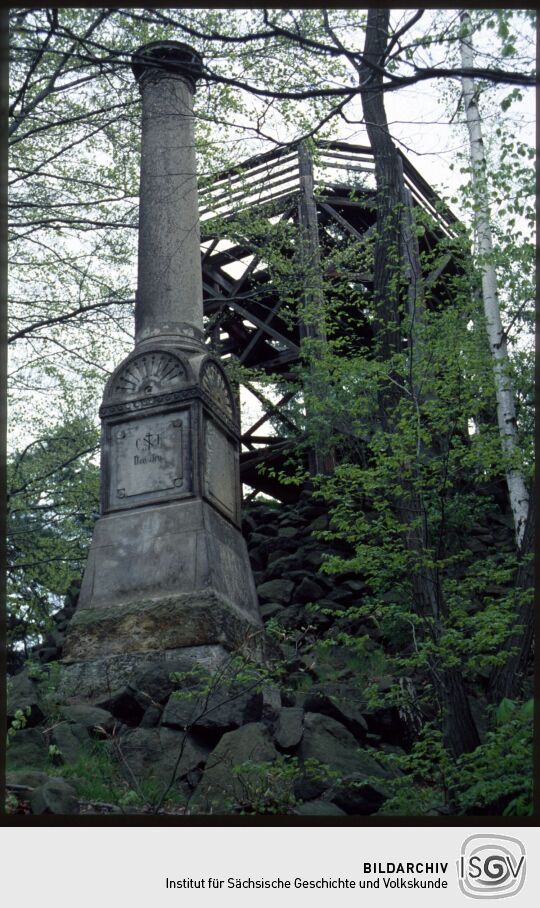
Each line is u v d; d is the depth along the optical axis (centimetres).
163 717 776
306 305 1254
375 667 989
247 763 646
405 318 1038
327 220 1598
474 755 611
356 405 1041
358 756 770
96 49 1051
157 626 896
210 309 1648
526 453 934
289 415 1480
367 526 858
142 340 1061
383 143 1048
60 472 1433
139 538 965
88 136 1146
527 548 845
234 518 1055
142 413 1016
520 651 785
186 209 1102
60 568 1467
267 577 1226
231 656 812
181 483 980
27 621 1480
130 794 629
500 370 1030
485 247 1145
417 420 844
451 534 1118
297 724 774
